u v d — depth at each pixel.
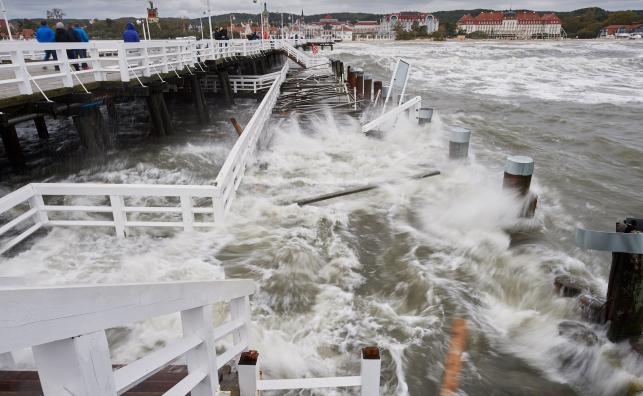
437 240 7.79
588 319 5.16
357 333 5.32
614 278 4.65
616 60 55.75
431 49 97.44
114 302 1.44
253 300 5.95
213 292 2.50
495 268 6.81
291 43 54.41
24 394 2.60
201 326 2.31
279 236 7.69
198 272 6.52
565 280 5.95
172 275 6.43
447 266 6.92
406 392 4.49
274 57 54.50
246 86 26.69
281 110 18.94
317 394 4.25
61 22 15.16
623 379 4.42
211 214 8.63
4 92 10.40
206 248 7.24
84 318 1.28
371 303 5.93
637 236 4.32
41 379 1.26
